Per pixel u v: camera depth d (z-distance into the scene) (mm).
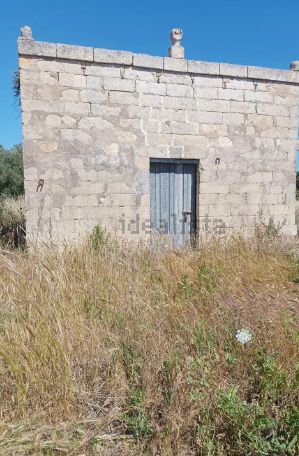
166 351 2965
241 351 2941
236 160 7688
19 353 2709
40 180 6398
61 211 6570
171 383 2566
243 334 2990
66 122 6480
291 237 7867
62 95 6414
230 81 7480
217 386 2535
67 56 6316
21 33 6098
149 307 3633
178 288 4297
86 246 5164
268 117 7863
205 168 7461
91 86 6574
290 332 3182
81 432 2342
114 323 3486
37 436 2211
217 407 2350
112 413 2510
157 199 7375
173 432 2264
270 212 8078
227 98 7484
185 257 5340
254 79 7664
